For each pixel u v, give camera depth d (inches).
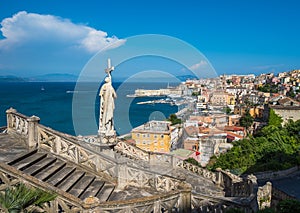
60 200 241.9
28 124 369.7
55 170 334.3
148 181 358.0
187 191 285.7
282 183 1034.1
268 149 1325.0
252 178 413.4
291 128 1701.5
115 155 374.0
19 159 330.6
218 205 317.1
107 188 347.3
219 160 1115.3
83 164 366.6
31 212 225.3
